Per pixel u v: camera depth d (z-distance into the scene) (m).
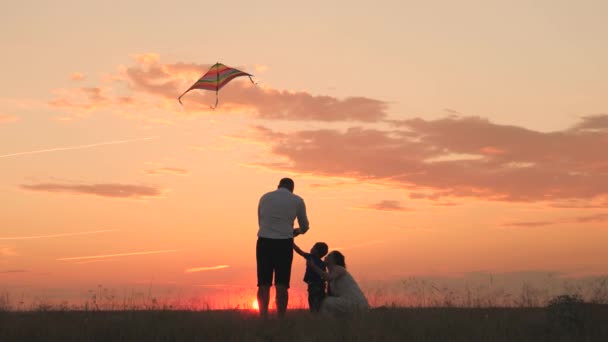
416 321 8.82
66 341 7.87
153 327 8.41
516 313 9.47
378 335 8.06
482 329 8.43
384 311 9.64
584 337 8.16
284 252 10.19
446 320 8.91
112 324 8.53
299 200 10.39
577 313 8.59
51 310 10.11
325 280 11.02
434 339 8.09
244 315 9.81
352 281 10.95
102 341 7.94
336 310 10.56
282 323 8.91
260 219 10.34
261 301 10.08
